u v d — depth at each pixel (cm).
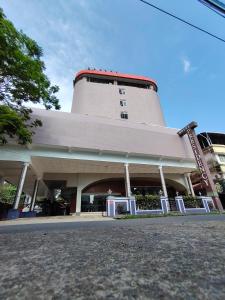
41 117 1337
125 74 2644
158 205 1342
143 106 2375
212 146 2245
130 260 152
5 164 1308
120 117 2203
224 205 1584
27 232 345
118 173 1775
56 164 1462
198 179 2092
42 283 109
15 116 825
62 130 1341
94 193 1725
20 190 1136
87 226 443
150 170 1747
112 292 95
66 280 113
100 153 1402
